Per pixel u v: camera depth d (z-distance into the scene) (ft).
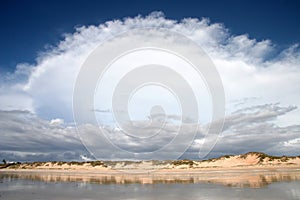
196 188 72.84
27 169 240.53
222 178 104.63
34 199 58.39
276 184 77.51
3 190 75.00
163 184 85.71
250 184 79.46
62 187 81.30
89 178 118.32
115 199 56.95
